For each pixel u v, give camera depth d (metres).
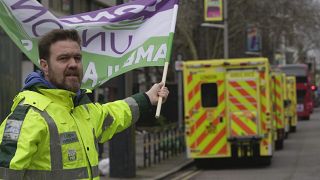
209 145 17.14
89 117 3.96
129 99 4.49
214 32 39.44
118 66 5.22
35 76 3.79
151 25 5.27
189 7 32.28
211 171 16.97
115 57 5.24
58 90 3.72
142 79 37.72
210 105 17.16
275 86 22.30
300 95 50.19
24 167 3.51
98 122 4.07
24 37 4.99
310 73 59.62
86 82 5.22
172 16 5.25
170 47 5.18
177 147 22.12
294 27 42.22
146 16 5.29
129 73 15.08
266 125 16.91
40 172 3.60
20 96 3.73
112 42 5.26
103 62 5.25
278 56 71.81
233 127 16.95
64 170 3.64
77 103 3.92
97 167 3.90
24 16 4.91
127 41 5.27
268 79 16.89
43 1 8.23
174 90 33.75
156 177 14.98
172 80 38.59
